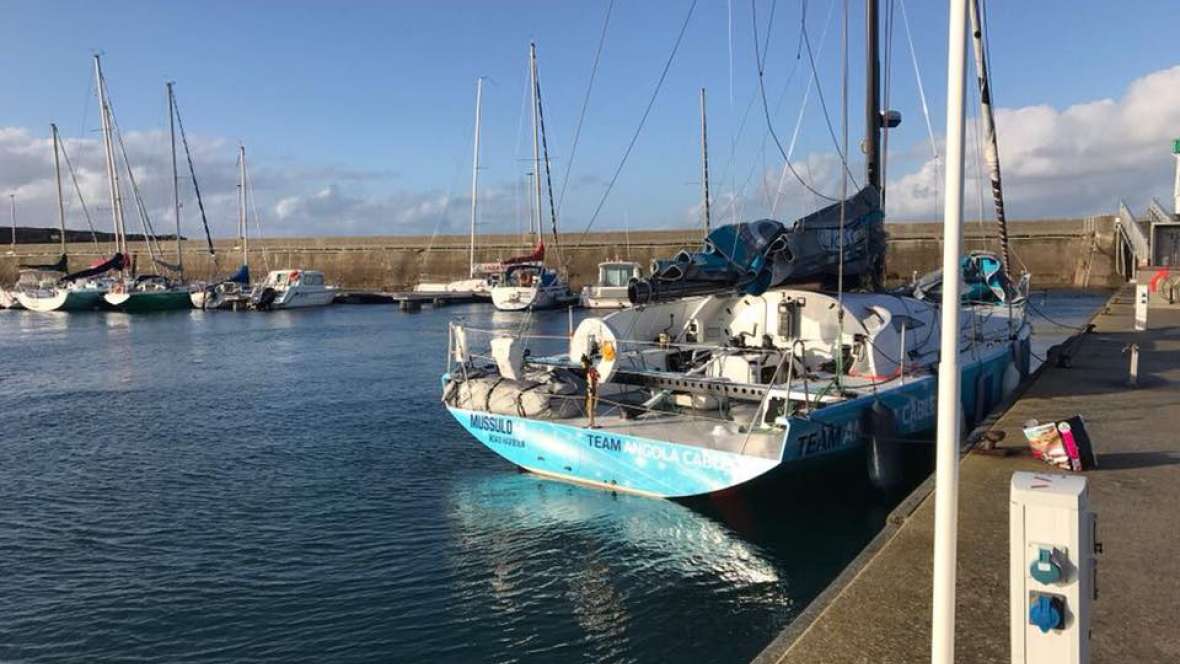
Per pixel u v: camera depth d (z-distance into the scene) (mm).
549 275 46875
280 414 15953
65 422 15617
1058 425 6750
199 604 6902
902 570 4703
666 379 8836
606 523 8148
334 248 71062
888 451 7770
